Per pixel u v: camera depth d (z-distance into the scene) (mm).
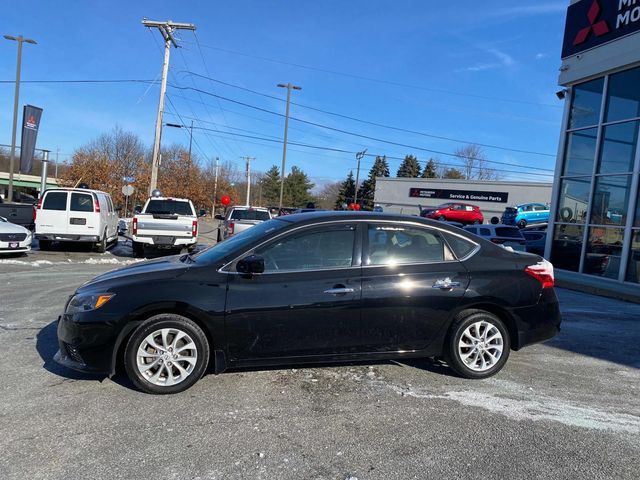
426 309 4383
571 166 13352
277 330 4121
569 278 12211
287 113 39500
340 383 4367
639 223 10883
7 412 3633
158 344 4035
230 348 4094
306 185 101125
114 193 49438
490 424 3637
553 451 3258
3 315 6480
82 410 3693
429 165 86812
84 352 3930
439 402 4016
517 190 44906
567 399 4164
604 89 12156
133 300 3949
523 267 4684
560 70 13531
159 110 25859
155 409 3742
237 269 4141
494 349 4582
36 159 50406
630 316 8047
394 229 4520
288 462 3043
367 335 4301
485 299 4504
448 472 2973
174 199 15914
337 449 3217
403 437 3402
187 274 4121
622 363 5258
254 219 18203
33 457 3021
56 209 14516
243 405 3852
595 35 12273
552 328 4727
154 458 3053
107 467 2936
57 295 7938
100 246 15539
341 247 4371
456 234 4676
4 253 14016
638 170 10977
